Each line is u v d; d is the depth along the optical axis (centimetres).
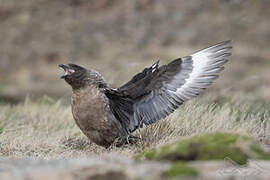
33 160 798
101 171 659
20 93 2478
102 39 3378
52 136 1255
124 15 3591
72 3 3756
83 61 3142
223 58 1146
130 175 654
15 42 3456
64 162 742
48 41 3441
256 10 3475
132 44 3266
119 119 1148
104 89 1129
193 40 3259
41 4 3778
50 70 3094
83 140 1211
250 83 2359
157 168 668
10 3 3778
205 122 1209
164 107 1139
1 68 3194
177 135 1148
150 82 1129
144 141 1128
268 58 2945
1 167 735
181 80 1138
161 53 3097
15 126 1314
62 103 1738
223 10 3519
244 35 3256
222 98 1563
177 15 3512
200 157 783
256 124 1212
